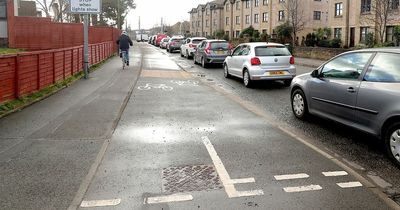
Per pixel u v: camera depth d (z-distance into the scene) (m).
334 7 42.25
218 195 4.42
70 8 14.41
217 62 21.11
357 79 6.45
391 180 4.97
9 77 9.04
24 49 31.84
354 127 6.52
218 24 81.56
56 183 4.70
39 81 10.98
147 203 4.21
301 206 4.16
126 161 5.52
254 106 9.96
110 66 19.94
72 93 11.19
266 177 4.95
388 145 5.68
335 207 4.15
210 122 7.99
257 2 62.59
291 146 6.30
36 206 4.11
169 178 4.92
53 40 32.78
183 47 30.34
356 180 4.89
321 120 8.34
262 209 4.08
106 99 10.30
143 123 7.82
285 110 9.48
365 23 36.41
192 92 12.19
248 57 13.79
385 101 5.71
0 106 8.49
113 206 4.14
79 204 4.17
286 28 45.19
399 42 28.28
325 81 7.38
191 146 6.27
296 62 26.44
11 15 31.33
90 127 7.37
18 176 4.90
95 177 4.91
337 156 5.90
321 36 42.78
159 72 18.28
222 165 5.38
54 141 6.43
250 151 6.02
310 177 4.96
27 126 7.37
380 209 4.12
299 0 50.69
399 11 30.98
